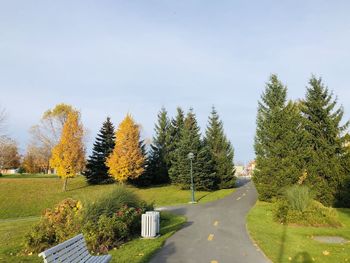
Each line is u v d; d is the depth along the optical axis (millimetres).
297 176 25344
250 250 9922
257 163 27141
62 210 11180
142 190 38688
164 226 14664
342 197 25062
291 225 15570
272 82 28219
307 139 26438
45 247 9797
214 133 43062
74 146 38625
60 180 44750
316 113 26984
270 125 26922
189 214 19109
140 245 10344
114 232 10633
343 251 10281
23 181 41781
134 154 38625
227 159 41562
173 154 43188
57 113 60969
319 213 16266
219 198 29500
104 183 43312
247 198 28703
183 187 37656
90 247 9578
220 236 12234
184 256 9125
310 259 8984
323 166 25625
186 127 41188
